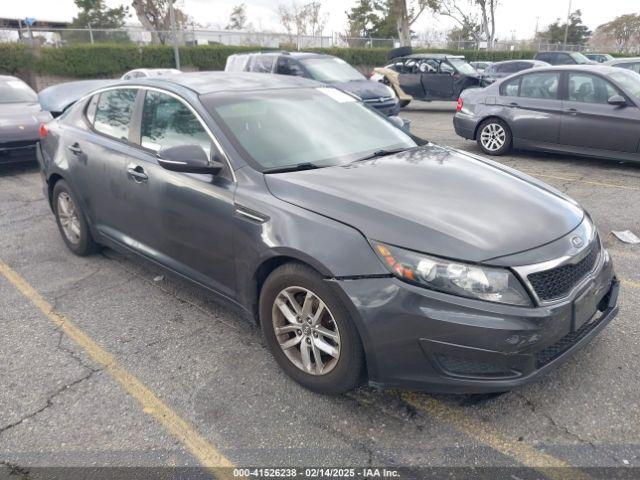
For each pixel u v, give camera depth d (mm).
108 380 3064
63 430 2672
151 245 3816
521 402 2766
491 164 3566
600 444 2477
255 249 2908
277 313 2943
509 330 2334
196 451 2518
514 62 17094
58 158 4629
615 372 2963
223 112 3436
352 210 2676
